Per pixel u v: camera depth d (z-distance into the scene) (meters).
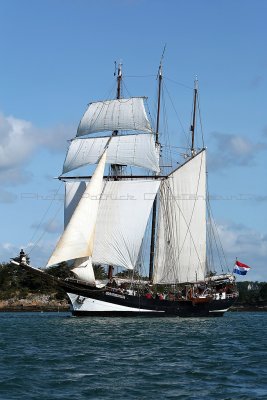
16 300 188.75
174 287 117.19
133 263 112.62
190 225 119.00
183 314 112.38
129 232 113.50
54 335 75.50
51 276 102.56
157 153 117.12
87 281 102.56
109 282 107.88
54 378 44.59
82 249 99.25
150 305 107.62
